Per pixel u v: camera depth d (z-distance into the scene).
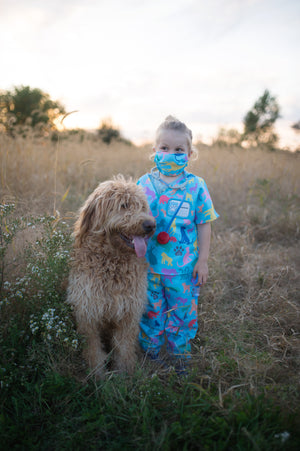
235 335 3.05
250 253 4.67
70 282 2.67
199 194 2.85
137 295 2.68
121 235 2.52
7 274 2.64
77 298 2.58
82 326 2.65
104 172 7.00
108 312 2.64
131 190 2.59
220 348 2.90
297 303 3.64
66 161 6.86
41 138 7.03
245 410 2.04
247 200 6.32
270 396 2.21
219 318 3.37
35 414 2.07
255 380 2.42
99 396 2.31
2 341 2.24
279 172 7.66
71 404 2.14
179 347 2.92
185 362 2.76
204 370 2.64
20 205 4.18
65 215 4.11
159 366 2.75
